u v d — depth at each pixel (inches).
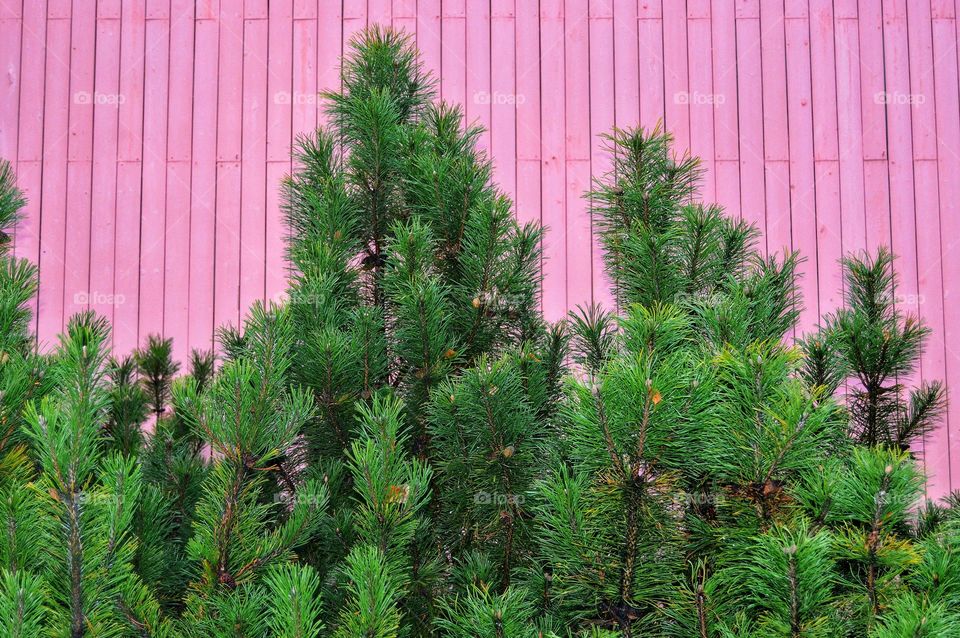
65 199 121.2
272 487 62.6
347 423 61.8
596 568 42.3
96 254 120.3
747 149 122.1
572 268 120.0
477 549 57.1
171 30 124.5
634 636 42.4
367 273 71.5
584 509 42.1
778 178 121.6
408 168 68.9
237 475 46.4
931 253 119.6
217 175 122.1
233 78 123.7
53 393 47.3
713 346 49.0
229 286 120.2
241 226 121.3
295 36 124.3
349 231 68.7
